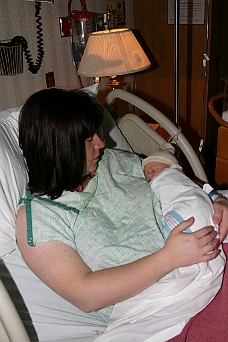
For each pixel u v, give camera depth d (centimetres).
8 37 171
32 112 100
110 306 112
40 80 195
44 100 100
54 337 113
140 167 144
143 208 119
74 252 99
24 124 101
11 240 110
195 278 106
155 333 99
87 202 115
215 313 105
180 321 101
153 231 113
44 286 116
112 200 120
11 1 169
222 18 237
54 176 102
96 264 107
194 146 271
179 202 116
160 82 270
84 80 228
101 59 183
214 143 271
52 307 116
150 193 125
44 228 99
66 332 114
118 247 108
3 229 107
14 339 82
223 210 117
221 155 210
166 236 112
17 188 114
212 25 232
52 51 199
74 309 118
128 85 264
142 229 113
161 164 140
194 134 269
